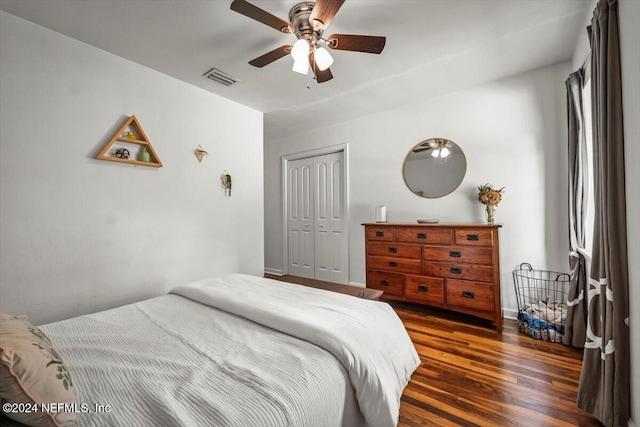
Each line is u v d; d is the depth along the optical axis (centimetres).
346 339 117
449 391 169
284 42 212
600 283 139
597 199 149
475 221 302
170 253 259
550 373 185
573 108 224
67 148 201
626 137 126
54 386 77
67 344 121
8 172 177
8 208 177
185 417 78
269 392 89
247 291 182
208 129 293
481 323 272
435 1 175
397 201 354
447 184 318
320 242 436
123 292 228
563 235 259
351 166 394
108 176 221
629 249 126
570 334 221
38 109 189
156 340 125
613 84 131
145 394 88
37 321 187
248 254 332
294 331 126
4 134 176
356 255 391
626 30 125
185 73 257
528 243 274
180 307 167
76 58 206
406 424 143
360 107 350
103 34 201
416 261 295
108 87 222
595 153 151
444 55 237
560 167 259
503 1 176
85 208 209
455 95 311
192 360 108
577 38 217
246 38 207
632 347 125
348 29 201
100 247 216
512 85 279
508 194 283
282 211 479
